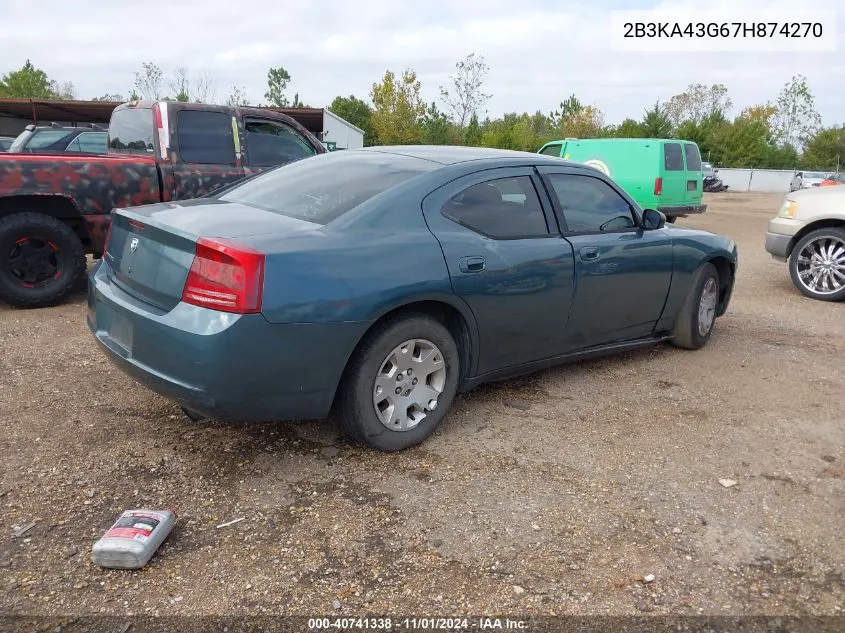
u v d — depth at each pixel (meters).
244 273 2.80
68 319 5.76
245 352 2.83
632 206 4.71
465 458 3.46
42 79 56.66
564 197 4.24
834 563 2.75
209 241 2.85
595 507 3.06
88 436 3.53
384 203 3.41
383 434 3.37
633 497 3.16
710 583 2.59
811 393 4.61
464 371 3.75
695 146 15.09
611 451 3.61
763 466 3.52
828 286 7.87
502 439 3.70
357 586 2.48
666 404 4.30
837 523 3.03
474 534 2.81
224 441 3.53
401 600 2.42
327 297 2.97
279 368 2.93
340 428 3.62
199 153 6.65
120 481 3.12
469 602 2.42
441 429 3.79
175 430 3.63
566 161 4.41
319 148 7.66
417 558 2.65
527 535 2.82
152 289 3.08
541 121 60.19
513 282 3.73
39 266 6.04
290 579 2.50
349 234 3.22
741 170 47.16
